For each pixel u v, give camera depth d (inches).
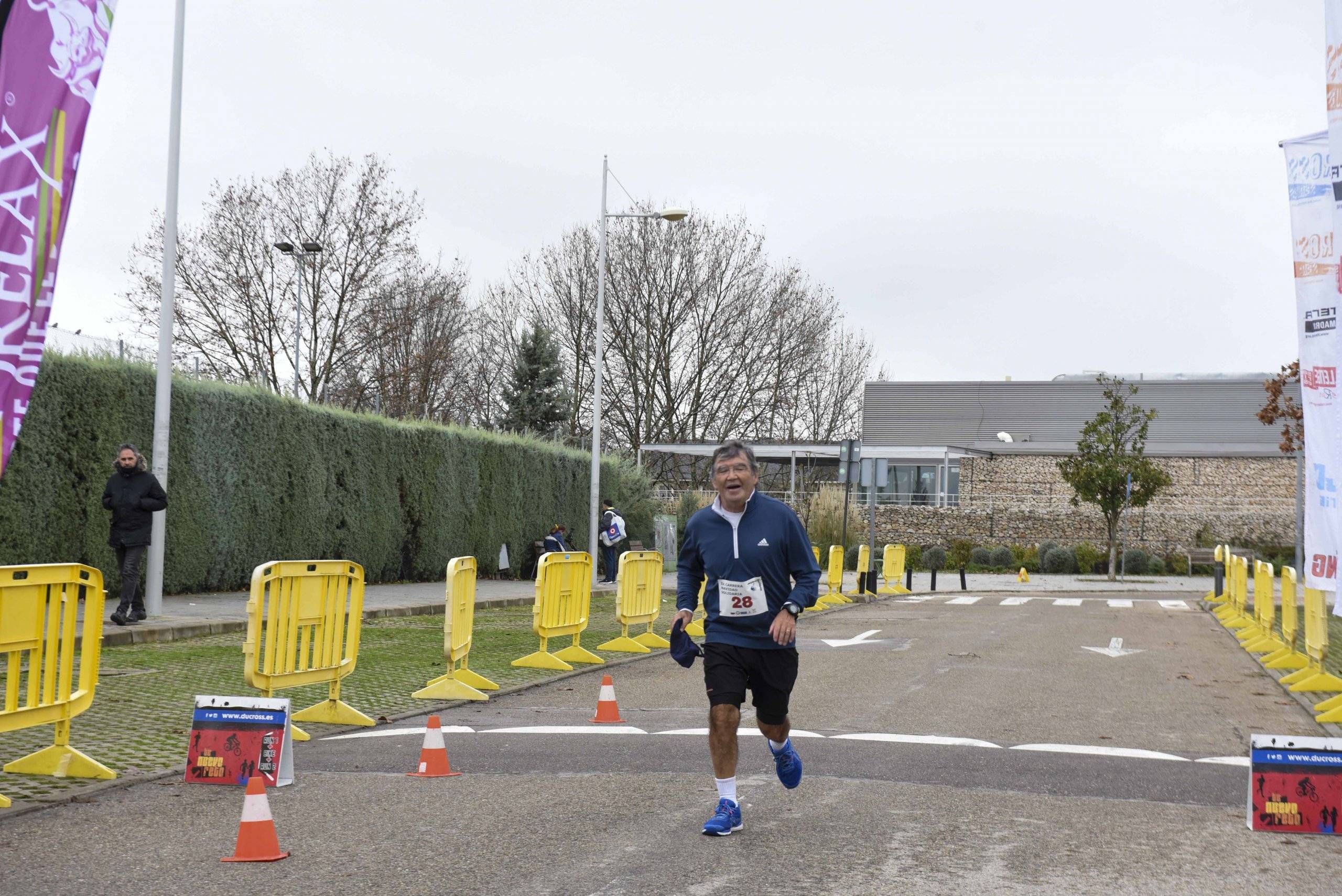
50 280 301.3
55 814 246.7
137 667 477.7
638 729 360.2
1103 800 270.2
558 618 529.0
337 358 1501.0
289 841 225.5
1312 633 483.5
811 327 2133.4
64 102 304.7
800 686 465.1
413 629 688.4
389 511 1029.8
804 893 194.1
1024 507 2143.2
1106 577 1636.3
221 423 808.9
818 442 2272.4
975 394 2719.0
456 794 267.1
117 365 713.0
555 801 259.8
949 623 799.1
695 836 229.9
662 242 1989.4
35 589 268.8
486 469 1191.6
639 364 2009.1
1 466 289.7
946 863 213.3
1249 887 204.5
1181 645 660.7
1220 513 2063.2
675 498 1846.7
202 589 810.2
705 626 243.9
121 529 572.4
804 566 237.0
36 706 272.2
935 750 327.0
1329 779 245.9
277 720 277.1
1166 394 2625.5
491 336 2151.8
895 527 1915.6
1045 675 508.7
